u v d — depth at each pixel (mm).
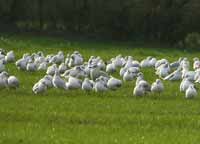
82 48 79750
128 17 108938
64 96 38906
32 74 48500
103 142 27781
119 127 31000
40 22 108812
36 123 31547
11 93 39781
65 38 100125
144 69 53406
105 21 109438
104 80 41438
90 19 110000
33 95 39188
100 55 67188
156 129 30875
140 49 85000
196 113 35125
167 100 38625
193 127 31703
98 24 109875
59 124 31484
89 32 109250
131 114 34219
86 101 37344
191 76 45125
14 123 31406
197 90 42344
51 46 77188
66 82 41531
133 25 109062
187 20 108375
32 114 33469
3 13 109562
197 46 106750
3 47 70812
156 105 36844
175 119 33094
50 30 107375
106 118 33000
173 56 72125
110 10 109188
